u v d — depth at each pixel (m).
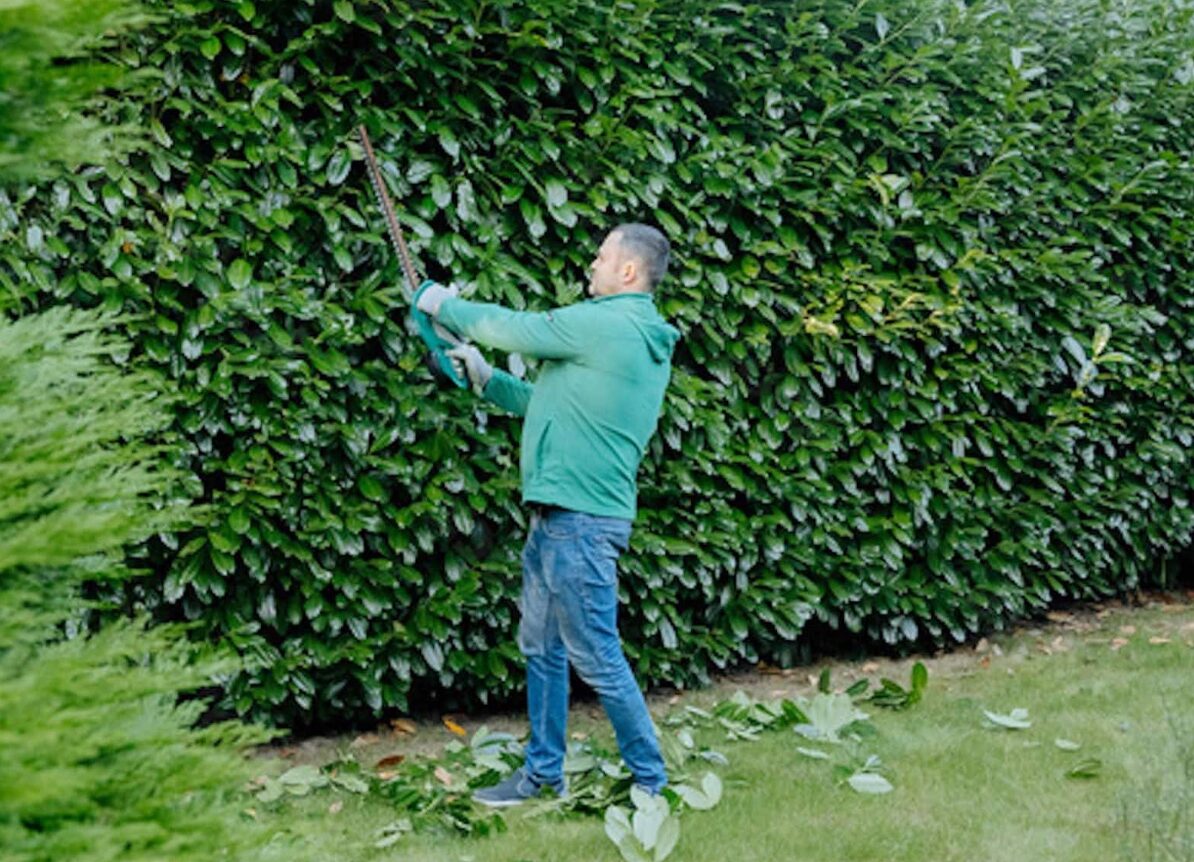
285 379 3.78
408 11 3.77
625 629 4.49
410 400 3.89
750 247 4.41
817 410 4.64
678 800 3.30
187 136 3.64
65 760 1.36
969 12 4.78
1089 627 5.55
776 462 4.67
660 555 4.31
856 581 4.79
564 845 3.16
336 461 3.88
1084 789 3.48
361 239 3.83
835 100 4.49
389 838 3.16
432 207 3.88
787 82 4.49
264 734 1.70
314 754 4.01
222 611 3.82
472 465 4.12
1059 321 5.17
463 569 4.09
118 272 3.50
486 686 4.27
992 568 5.15
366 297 3.83
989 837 3.15
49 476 1.56
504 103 4.04
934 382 4.85
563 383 3.25
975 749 3.85
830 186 4.58
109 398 1.75
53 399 1.75
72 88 1.49
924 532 5.00
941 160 4.75
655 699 4.58
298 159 3.69
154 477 1.72
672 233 4.24
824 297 4.61
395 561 4.03
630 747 3.34
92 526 1.46
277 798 3.47
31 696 1.34
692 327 4.45
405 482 3.91
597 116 4.08
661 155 4.18
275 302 3.68
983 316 4.88
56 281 3.54
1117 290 5.37
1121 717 4.14
